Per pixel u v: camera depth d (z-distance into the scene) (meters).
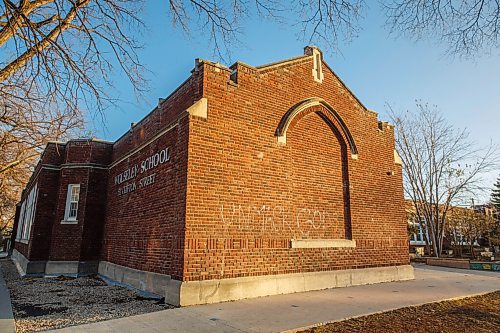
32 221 17.89
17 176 19.91
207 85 10.25
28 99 7.37
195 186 9.43
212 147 9.95
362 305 8.79
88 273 16.00
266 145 11.21
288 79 12.41
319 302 9.12
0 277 15.33
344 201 13.30
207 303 8.89
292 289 10.70
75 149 17.41
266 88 11.66
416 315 7.94
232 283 9.46
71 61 6.72
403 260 14.62
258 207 10.57
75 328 6.58
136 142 14.52
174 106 11.68
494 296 10.80
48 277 15.37
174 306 8.70
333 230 12.59
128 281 12.30
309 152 12.53
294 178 11.79
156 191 11.34
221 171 9.98
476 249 36.50
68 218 16.75
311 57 13.48
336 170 13.31
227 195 9.97
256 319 7.25
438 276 16.20
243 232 10.06
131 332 6.31
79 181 16.98
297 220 11.53
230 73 10.84
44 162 17.81
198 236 9.20
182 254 8.95
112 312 8.19
